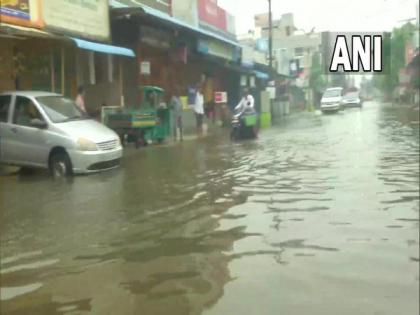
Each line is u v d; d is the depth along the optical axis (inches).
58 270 208.4
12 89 537.3
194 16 927.7
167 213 295.1
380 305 167.6
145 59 771.4
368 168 441.1
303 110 1967.3
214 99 1087.0
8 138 440.1
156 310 169.6
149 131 658.2
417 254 216.2
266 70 1542.8
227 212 293.9
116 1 676.7
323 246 228.8
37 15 507.5
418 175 402.0
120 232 259.4
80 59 633.6
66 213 299.7
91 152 423.2
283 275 195.5
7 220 286.0
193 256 220.5
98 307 173.6
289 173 423.5
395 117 1261.1
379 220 270.4
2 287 192.2
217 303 172.1
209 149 617.0
